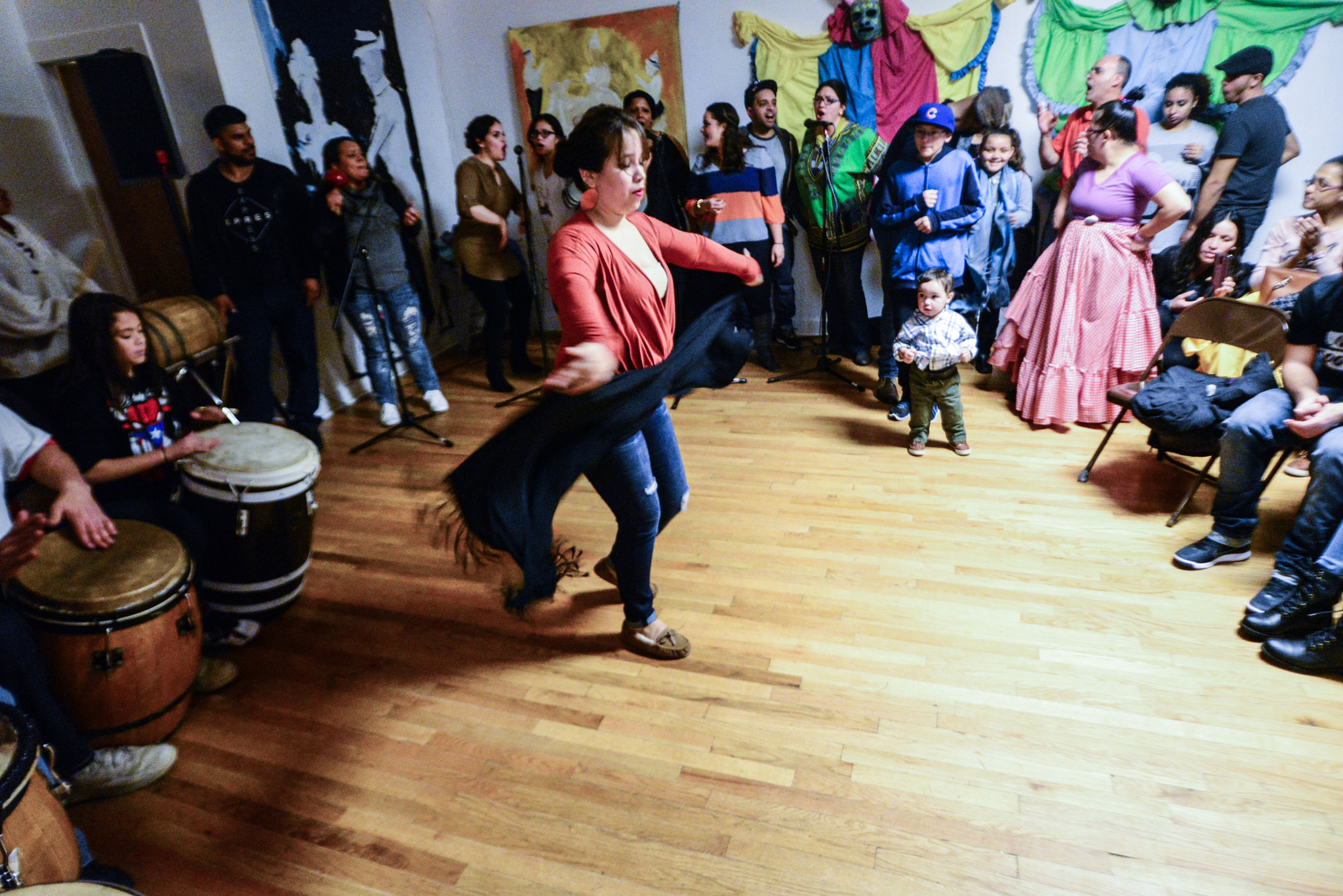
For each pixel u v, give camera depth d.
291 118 3.71
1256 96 3.57
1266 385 2.48
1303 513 2.06
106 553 1.78
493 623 2.30
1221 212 3.61
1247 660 1.97
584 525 2.85
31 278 2.45
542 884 1.48
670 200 3.95
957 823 1.55
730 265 1.87
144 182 2.97
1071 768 1.67
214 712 1.98
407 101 4.60
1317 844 1.48
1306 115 3.61
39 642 1.64
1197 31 3.66
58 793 1.28
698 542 2.65
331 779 1.76
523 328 4.62
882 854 1.50
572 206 4.64
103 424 2.04
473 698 1.99
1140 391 2.65
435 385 4.04
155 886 1.51
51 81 3.34
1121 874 1.44
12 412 1.75
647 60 4.57
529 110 4.88
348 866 1.54
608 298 1.61
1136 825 1.53
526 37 4.71
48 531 1.79
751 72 4.42
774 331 4.84
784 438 3.47
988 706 1.86
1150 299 3.19
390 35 4.40
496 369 4.30
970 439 3.35
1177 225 3.92
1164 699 1.85
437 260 4.83
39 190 3.30
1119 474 2.96
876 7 4.03
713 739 1.81
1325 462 1.99
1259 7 3.53
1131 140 3.03
